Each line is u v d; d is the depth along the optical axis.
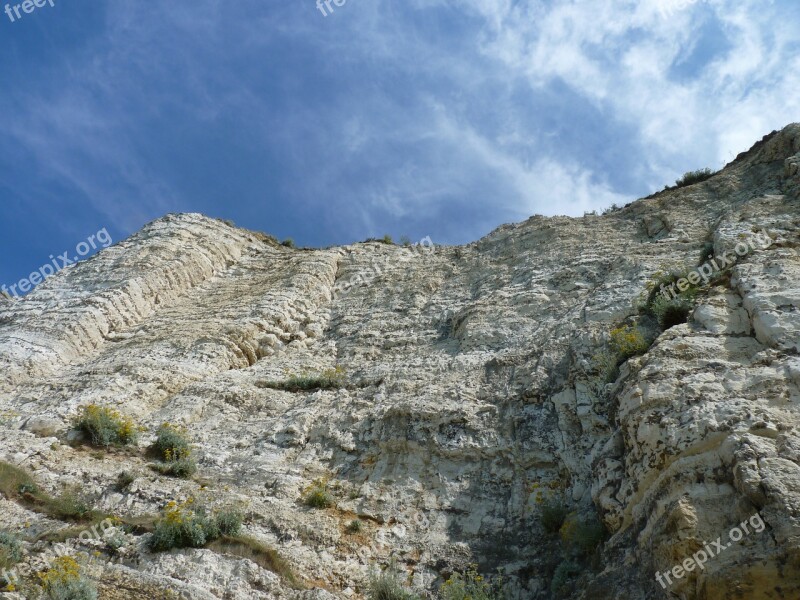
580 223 21.73
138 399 15.23
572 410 12.23
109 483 11.41
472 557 10.20
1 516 10.08
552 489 11.03
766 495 7.22
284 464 12.69
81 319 19.70
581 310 15.48
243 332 19.19
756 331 10.11
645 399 9.44
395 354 17.77
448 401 13.37
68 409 13.98
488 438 12.27
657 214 19.78
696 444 8.34
